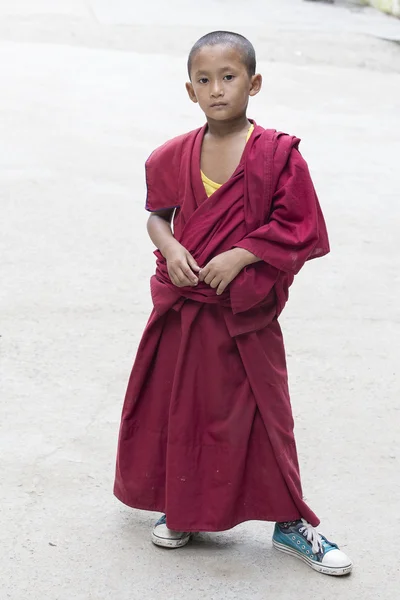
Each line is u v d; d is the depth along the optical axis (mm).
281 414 6656
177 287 6484
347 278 12289
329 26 28219
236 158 6363
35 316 10773
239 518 6734
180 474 6645
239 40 6281
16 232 13117
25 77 21000
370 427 8812
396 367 10031
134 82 21266
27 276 11812
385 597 6484
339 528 7254
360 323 11047
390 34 27547
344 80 23078
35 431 8461
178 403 6594
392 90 22547
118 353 10031
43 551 6867
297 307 11391
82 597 6391
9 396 9055
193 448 6664
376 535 7188
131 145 16969
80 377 9492
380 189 15734
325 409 9102
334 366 9969
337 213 14547
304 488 7773
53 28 25391
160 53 24078
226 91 6215
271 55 24578
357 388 9539
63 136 17234
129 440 6914
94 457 8094
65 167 15688
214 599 6402
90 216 13820
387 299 11734
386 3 31047
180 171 6516
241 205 6328
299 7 31297
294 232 6285
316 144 17844
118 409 8914
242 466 6613
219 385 6539
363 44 26125
